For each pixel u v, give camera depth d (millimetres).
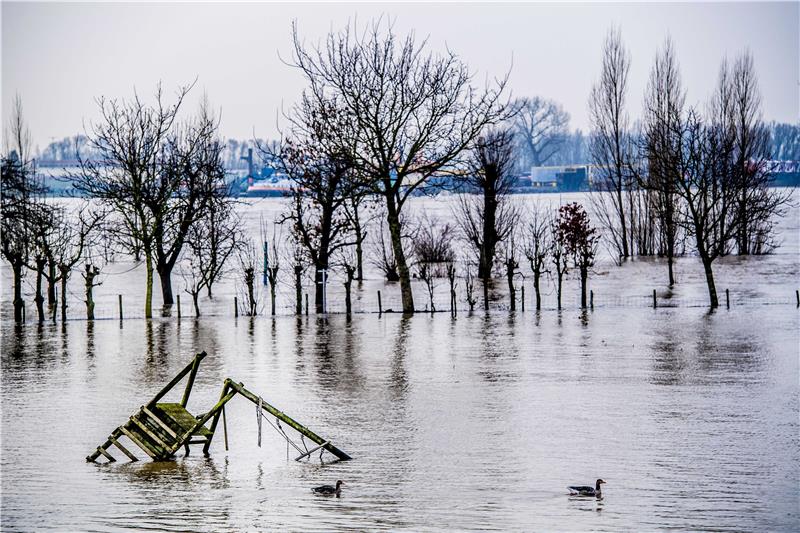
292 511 28047
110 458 33750
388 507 28422
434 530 26453
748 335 64375
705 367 52281
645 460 33625
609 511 28016
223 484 30891
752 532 26312
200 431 34531
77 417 40750
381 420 39969
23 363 54719
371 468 32750
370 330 68688
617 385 47344
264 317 78188
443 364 53594
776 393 45156
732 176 101750
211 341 63406
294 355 57094
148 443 34094
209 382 48594
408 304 80188
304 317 78000
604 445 35719
